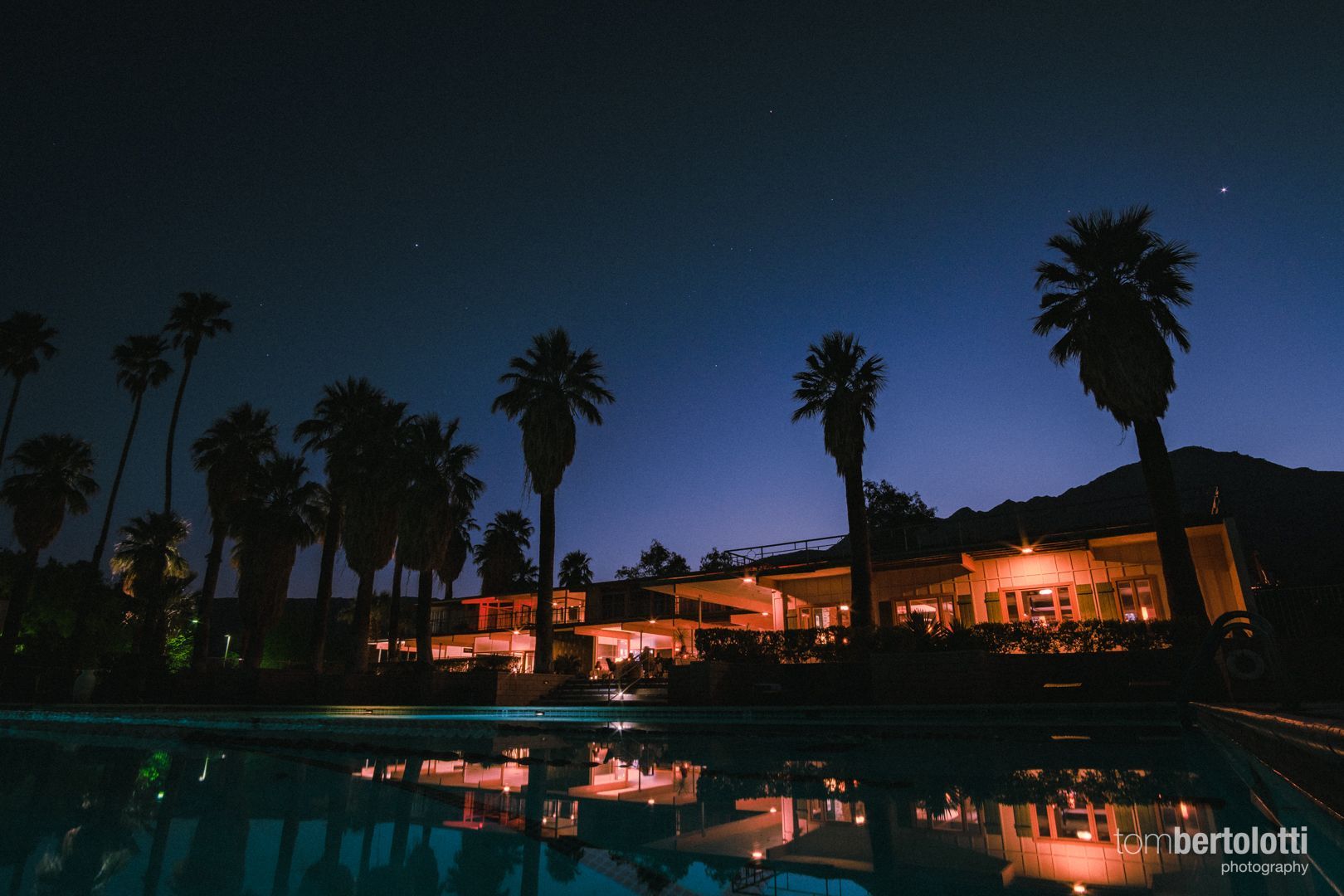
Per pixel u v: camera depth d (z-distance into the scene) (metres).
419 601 28.88
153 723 17.84
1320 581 34.59
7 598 39.34
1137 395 17.47
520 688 21.47
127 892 2.86
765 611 35.12
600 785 5.90
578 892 2.84
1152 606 22.73
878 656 16.94
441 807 4.81
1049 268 19.53
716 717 16.03
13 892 2.84
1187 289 18.58
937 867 3.05
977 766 6.90
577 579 63.34
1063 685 15.40
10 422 38.94
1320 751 2.99
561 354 27.61
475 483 32.31
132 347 39.84
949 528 26.27
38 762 8.14
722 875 3.04
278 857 3.46
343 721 17.83
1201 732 10.30
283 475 33.06
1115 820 3.90
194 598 49.31
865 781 5.96
